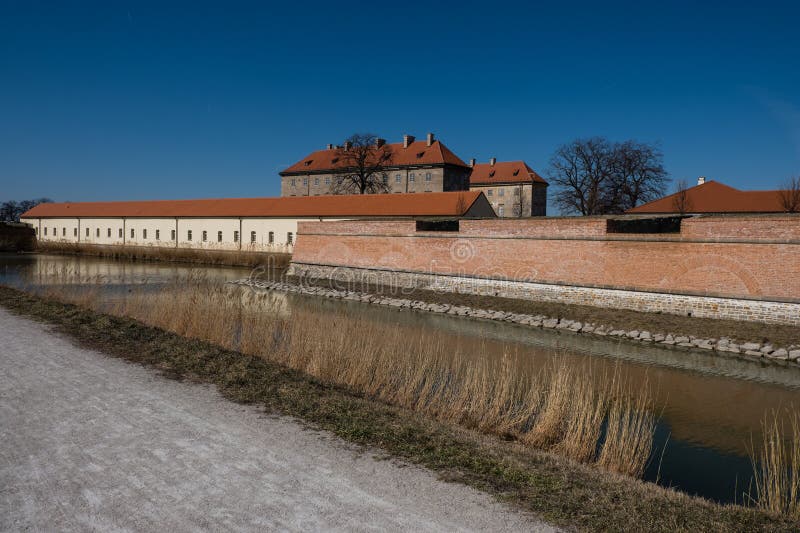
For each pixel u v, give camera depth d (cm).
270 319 1858
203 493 529
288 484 554
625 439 899
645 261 2086
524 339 1820
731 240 1884
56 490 529
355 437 699
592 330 1934
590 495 566
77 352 1110
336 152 7750
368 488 553
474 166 8631
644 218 2219
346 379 1098
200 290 2317
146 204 6394
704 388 1286
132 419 730
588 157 5991
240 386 909
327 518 488
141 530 460
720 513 551
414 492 549
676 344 1742
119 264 4547
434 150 7162
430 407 976
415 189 7156
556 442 852
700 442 958
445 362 1389
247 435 686
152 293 2386
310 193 8062
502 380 1116
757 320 1828
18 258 4988
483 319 2227
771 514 569
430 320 2180
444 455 655
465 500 536
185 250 4916
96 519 476
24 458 600
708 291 1933
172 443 652
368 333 1616
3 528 457
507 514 511
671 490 647
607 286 2175
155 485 543
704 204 3897
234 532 459
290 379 982
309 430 717
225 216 5391
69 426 698
